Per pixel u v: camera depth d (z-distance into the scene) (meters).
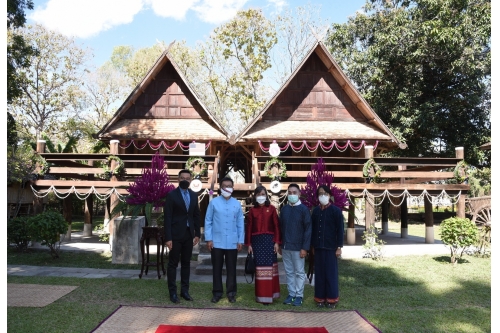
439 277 8.18
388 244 12.96
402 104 21.05
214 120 15.05
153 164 8.30
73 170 11.94
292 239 6.00
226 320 5.11
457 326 5.08
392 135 14.33
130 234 9.42
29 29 30.39
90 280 7.31
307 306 5.93
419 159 12.27
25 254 10.38
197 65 31.94
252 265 6.45
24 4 15.83
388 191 12.05
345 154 15.64
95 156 12.08
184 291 6.13
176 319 5.12
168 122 15.61
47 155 11.96
